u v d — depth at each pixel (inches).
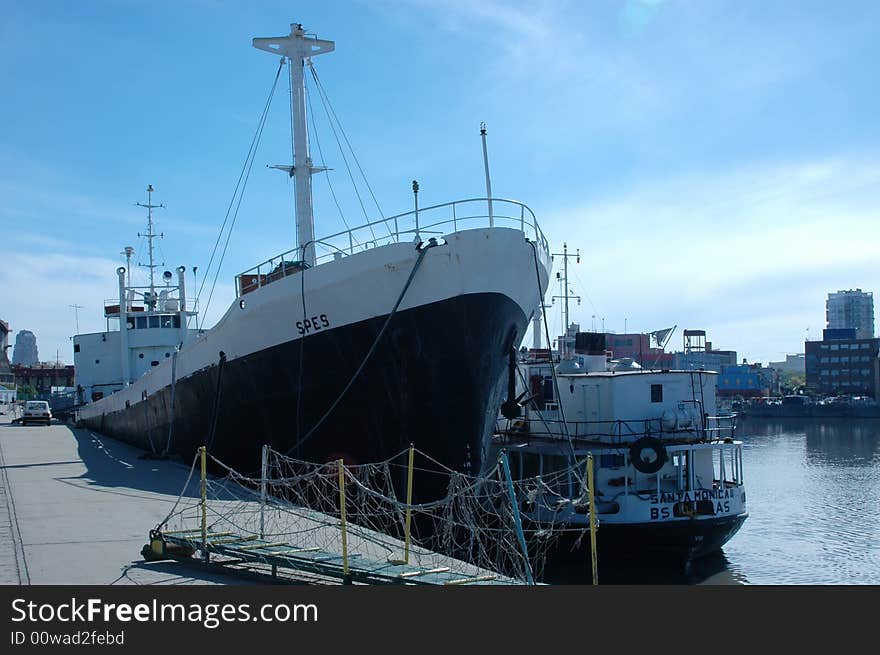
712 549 846.5
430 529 625.3
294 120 814.5
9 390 3885.3
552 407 985.5
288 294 666.2
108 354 1640.0
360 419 658.8
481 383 642.2
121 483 690.2
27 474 760.3
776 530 1058.1
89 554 399.5
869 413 3762.3
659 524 789.9
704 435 898.1
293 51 815.1
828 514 1189.1
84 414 1636.3
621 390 899.4
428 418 642.2
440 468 647.1
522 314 661.9
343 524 348.5
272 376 701.9
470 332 619.2
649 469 816.3
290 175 824.9
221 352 764.6
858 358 4808.1
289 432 704.4
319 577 364.8
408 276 611.2
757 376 4544.8
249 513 495.5
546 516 792.9
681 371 917.8
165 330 1494.8
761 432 3061.0
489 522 636.1
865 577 799.1
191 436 885.8
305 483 649.6
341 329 643.5
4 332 4948.3
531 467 900.0
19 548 411.2
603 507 819.4
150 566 377.4
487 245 609.0
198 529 422.0
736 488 852.0
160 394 988.6
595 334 1222.3
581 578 759.7
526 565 354.0
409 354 625.0
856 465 1865.2
